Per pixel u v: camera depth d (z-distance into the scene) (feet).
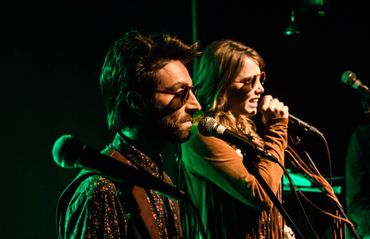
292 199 12.91
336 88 18.43
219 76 9.50
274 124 9.29
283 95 18.10
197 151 8.87
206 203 9.05
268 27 17.53
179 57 7.04
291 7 16.89
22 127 13.99
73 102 14.61
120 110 6.88
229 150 8.79
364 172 12.87
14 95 13.87
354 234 9.37
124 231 6.20
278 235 9.10
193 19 16.17
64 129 14.52
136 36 6.95
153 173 6.93
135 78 6.73
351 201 12.84
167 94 6.81
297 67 18.10
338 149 18.52
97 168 5.92
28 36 13.98
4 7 13.66
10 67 13.79
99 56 14.94
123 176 6.06
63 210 6.30
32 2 13.99
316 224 13.37
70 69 14.56
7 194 13.85
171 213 6.97
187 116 7.07
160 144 7.06
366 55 18.30
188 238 9.13
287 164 13.51
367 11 18.21
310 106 18.35
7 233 13.88
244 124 9.85
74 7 14.56
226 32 16.74
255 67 9.66
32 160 14.12
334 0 17.84
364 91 11.76
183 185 9.48
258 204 8.46
